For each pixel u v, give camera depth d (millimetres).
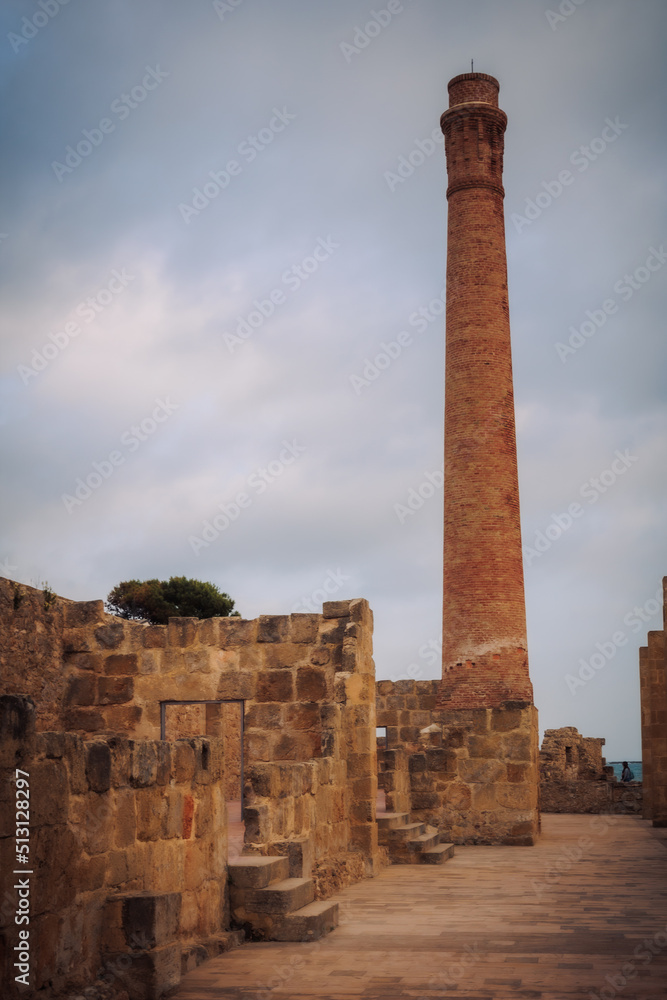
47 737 8383
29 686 18406
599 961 10266
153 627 19922
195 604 56406
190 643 19703
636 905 14023
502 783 23578
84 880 8844
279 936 11695
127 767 9664
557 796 35188
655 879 16938
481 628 39594
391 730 30672
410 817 22609
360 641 19297
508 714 23781
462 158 42969
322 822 16453
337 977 9750
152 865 10055
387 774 22375
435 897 15070
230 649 19547
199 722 30109
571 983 9367
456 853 21766
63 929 8445
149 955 8977
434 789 23812
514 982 9422
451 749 23891
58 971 8336
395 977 9711
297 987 9391
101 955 9016
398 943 11406
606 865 19141
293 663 19266
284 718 19109
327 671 19109
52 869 8336
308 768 15734
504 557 40188
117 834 9469
